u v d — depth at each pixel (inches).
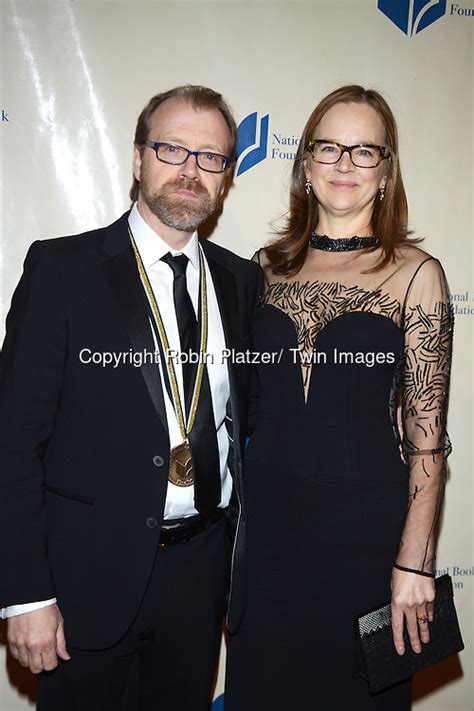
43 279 54.3
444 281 61.3
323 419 61.6
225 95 80.9
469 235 84.9
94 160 80.6
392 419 62.6
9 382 52.9
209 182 58.0
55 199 80.7
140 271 58.0
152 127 58.4
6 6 78.0
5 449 52.3
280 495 63.0
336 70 81.7
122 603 55.5
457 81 83.1
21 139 79.6
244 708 66.1
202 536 59.7
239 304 63.7
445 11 82.3
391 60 82.2
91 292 55.2
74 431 55.3
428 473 59.6
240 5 80.1
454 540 89.0
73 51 79.0
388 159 63.8
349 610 61.6
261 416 65.8
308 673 63.4
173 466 56.4
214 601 61.4
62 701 57.5
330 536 61.2
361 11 81.4
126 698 64.2
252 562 65.1
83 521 55.2
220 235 83.4
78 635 55.2
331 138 62.9
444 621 62.1
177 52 79.8
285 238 69.9
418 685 92.0
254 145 82.0
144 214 59.0
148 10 79.3
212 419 58.4
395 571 60.4
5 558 52.1
